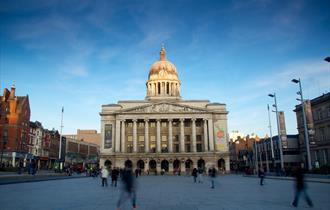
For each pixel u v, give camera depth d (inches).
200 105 4579.2
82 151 6067.9
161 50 5531.5
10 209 623.2
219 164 4252.0
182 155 4067.4
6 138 3383.4
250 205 693.3
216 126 4271.7
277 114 2518.5
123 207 662.5
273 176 2477.9
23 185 1354.6
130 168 658.8
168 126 4254.4
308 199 666.2
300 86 2111.2
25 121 3659.0
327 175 1736.0
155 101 4559.5
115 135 4217.5
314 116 3262.8
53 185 1416.1
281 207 658.8
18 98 3700.8
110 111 4333.2
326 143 3048.7
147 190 1179.9
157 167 4020.7
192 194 989.2
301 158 3629.4
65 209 626.5
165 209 631.2
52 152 4596.5
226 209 628.4
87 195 936.3
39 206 669.9
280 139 2472.9
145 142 4160.9
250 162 4456.2
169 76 5191.9
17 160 3432.6
